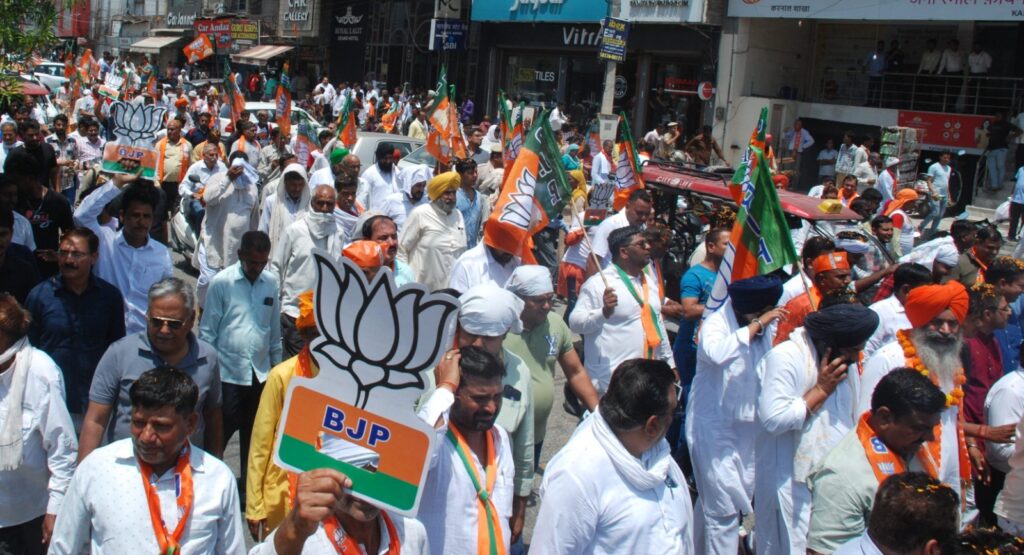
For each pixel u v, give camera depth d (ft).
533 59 103.65
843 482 13.24
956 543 10.50
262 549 9.35
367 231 22.16
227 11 149.89
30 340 17.74
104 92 79.71
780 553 16.14
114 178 25.91
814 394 15.57
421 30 117.60
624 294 20.99
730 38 84.02
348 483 9.01
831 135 83.82
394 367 9.07
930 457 15.71
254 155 49.60
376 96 108.99
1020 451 16.78
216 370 16.16
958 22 78.28
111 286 18.31
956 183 68.03
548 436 25.86
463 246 28.84
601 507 11.66
